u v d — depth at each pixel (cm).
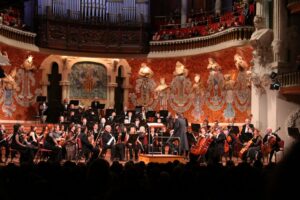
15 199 455
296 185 102
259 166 705
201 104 2427
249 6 2120
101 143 1686
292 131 1459
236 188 511
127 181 420
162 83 2573
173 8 2803
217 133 1662
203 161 1560
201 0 2734
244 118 2173
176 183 504
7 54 2238
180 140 1602
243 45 2083
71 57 2542
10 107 2283
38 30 2392
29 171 578
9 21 2184
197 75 2455
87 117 2070
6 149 1523
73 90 2559
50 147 1529
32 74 2433
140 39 2555
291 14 1873
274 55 1867
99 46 2530
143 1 2595
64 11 2467
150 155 1399
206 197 545
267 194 105
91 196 481
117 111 2592
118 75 2631
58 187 498
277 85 1708
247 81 2136
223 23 2220
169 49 2506
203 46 2348
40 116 2281
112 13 2562
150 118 2056
